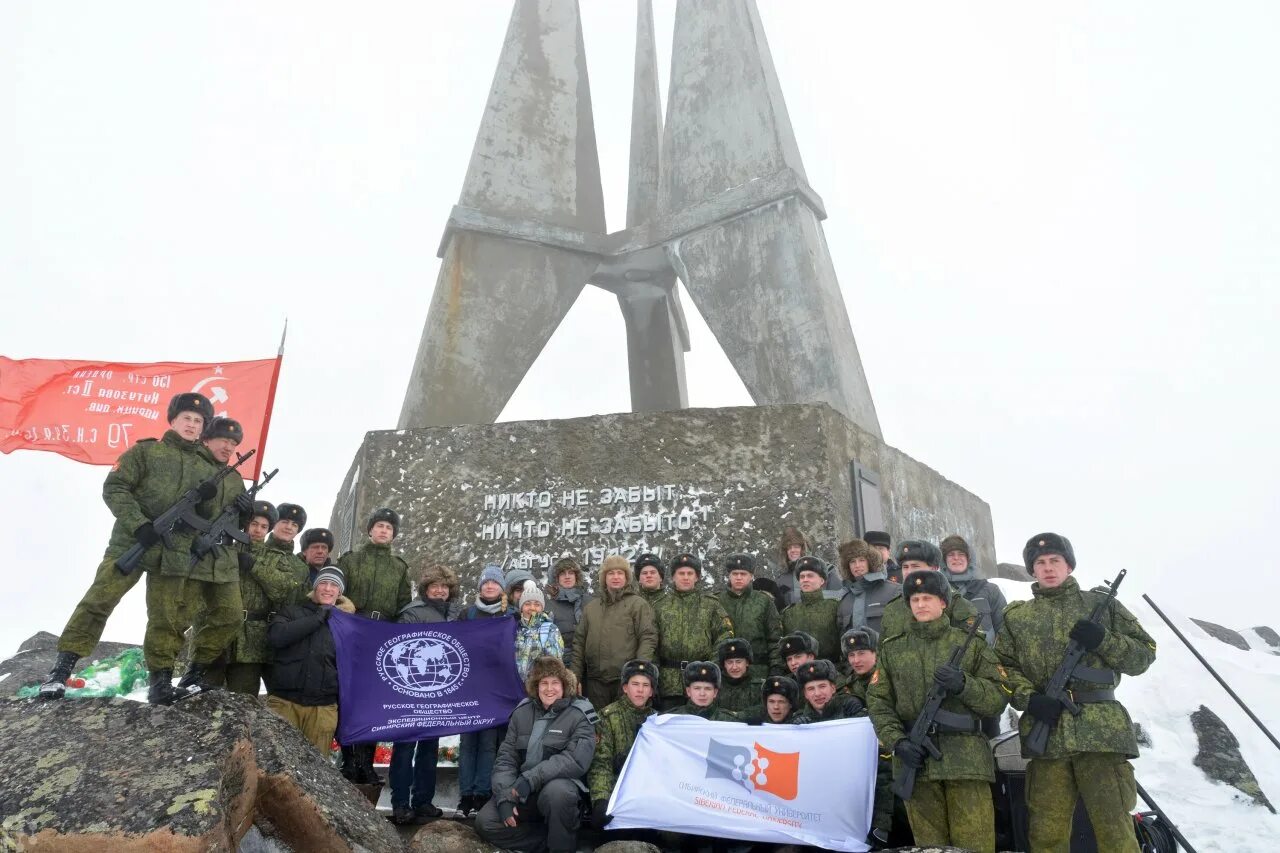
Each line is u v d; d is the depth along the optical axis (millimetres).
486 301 12219
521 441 10016
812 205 12125
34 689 9500
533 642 6820
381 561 7492
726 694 6617
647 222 12875
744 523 9281
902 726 5422
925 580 5480
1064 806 5141
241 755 5020
